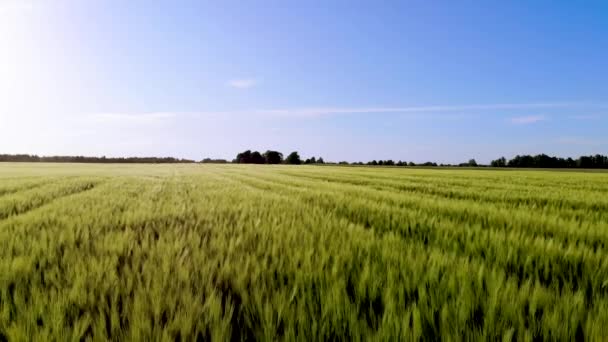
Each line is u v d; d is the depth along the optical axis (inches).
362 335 77.2
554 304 89.1
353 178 954.7
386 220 235.8
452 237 167.2
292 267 118.6
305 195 409.7
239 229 192.2
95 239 173.2
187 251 138.6
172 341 74.1
